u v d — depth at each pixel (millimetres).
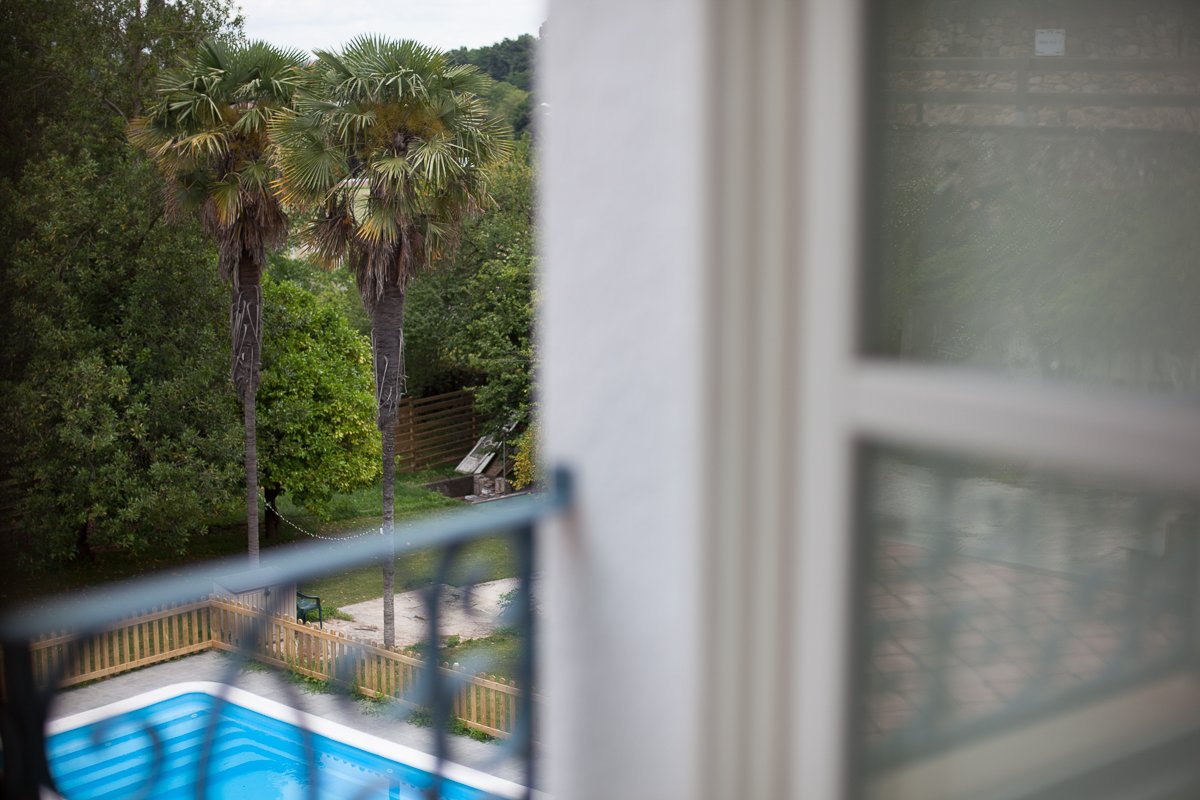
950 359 1010
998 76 975
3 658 1289
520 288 27719
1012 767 1029
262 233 19203
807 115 1094
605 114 1292
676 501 1270
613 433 1343
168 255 22016
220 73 18203
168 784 6801
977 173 988
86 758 6789
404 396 30062
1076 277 941
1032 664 1000
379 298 18547
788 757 1188
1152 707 954
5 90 22141
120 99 23141
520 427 28734
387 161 17109
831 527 1116
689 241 1209
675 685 1302
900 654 1079
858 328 1073
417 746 7281
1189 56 913
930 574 1044
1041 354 962
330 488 24172
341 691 1784
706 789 1260
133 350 22062
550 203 1374
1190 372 913
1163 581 922
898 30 1021
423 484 28953
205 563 23359
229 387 22641
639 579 1324
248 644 1476
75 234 21766
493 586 9734
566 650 1432
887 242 1043
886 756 1104
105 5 23000
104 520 21344
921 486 1039
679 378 1237
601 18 1282
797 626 1164
